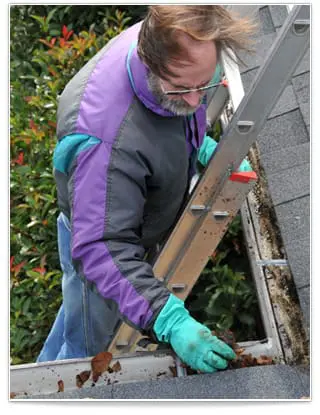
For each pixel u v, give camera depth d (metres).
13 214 3.08
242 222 2.17
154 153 1.62
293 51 1.50
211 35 1.36
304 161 2.19
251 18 1.83
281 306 1.87
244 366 1.72
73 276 2.14
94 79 1.66
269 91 1.56
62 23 3.80
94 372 1.75
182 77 1.43
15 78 3.70
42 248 2.96
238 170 1.74
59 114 1.72
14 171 3.08
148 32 1.41
